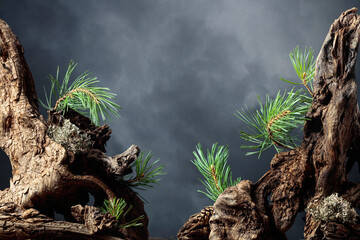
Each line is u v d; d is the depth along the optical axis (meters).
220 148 1.54
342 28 1.23
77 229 1.40
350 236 1.19
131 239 1.49
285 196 1.30
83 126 1.65
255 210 1.28
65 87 1.69
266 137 1.38
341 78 1.21
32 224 1.38
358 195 1.25
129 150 1.56
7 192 1.51
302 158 1.29
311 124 1.29
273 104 1.37
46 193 1.44
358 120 1.26
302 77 1.35
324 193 1.26
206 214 1.37
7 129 1.55
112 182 1.57
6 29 1.62
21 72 1.58
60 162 1.45
